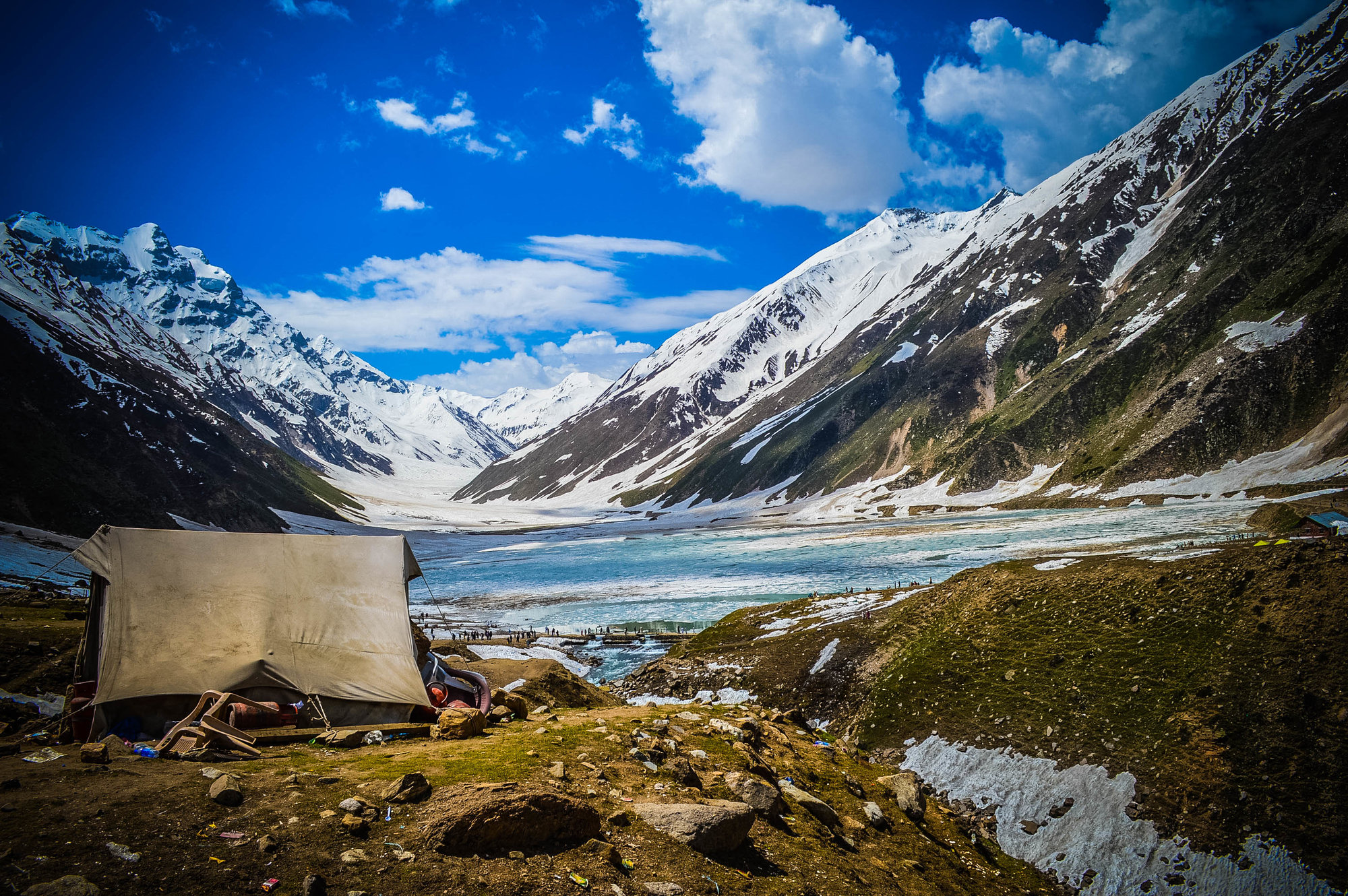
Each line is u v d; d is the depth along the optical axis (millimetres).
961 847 16875
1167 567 32750
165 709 14234
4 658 21859
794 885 10383
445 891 7844
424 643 18031
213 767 10352
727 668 44219
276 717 14219
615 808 10922
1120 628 30109
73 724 13789
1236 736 22750
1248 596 27688
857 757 20469
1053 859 22406
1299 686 22828
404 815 9242
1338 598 24688
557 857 9086
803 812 13703
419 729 14422
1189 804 21812
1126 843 21766
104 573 15102
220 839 8156
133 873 7281
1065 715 27266
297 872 7746
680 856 9969
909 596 46344
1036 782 25312
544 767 11875
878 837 14438
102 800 8734
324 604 16547
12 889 6711
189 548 16172
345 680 15578
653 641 58625
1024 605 35188
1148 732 24672
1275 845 19812
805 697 38438
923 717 31422
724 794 12766
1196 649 26703
